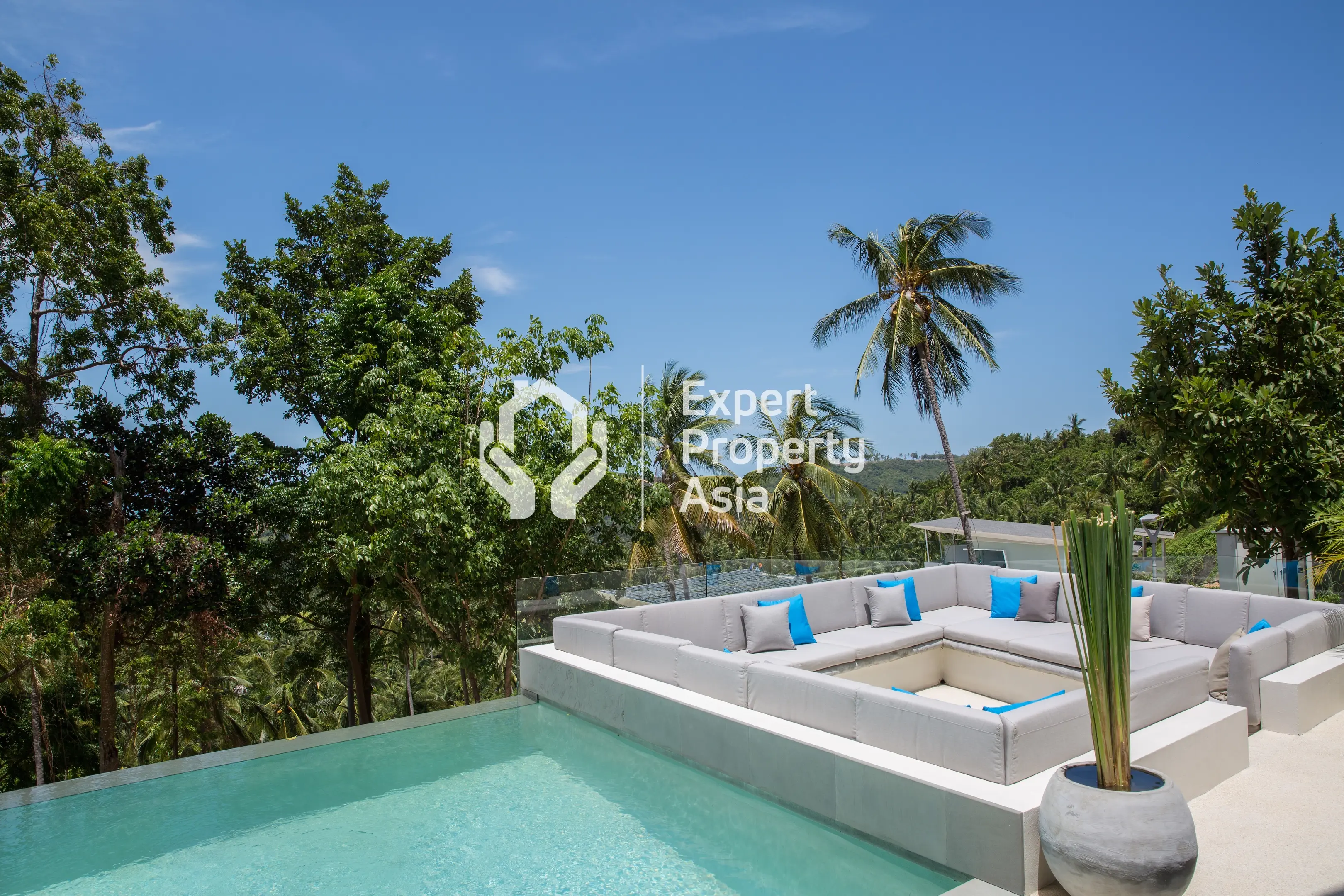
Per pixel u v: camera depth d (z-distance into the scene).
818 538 18.95
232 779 4.68
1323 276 7.21
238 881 3.41
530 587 6.72
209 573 12.06
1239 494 7.38
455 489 10.33
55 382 12.27
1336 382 7.06
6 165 11.63
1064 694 3.44
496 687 12.63
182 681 16.81
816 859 3.37
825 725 3.91
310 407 14.39
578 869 3.42
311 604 15.09
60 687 15.34
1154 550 15.00
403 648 15.38
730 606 6.42
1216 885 2.86
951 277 17.41
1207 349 7.83
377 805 4.25
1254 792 3.63
